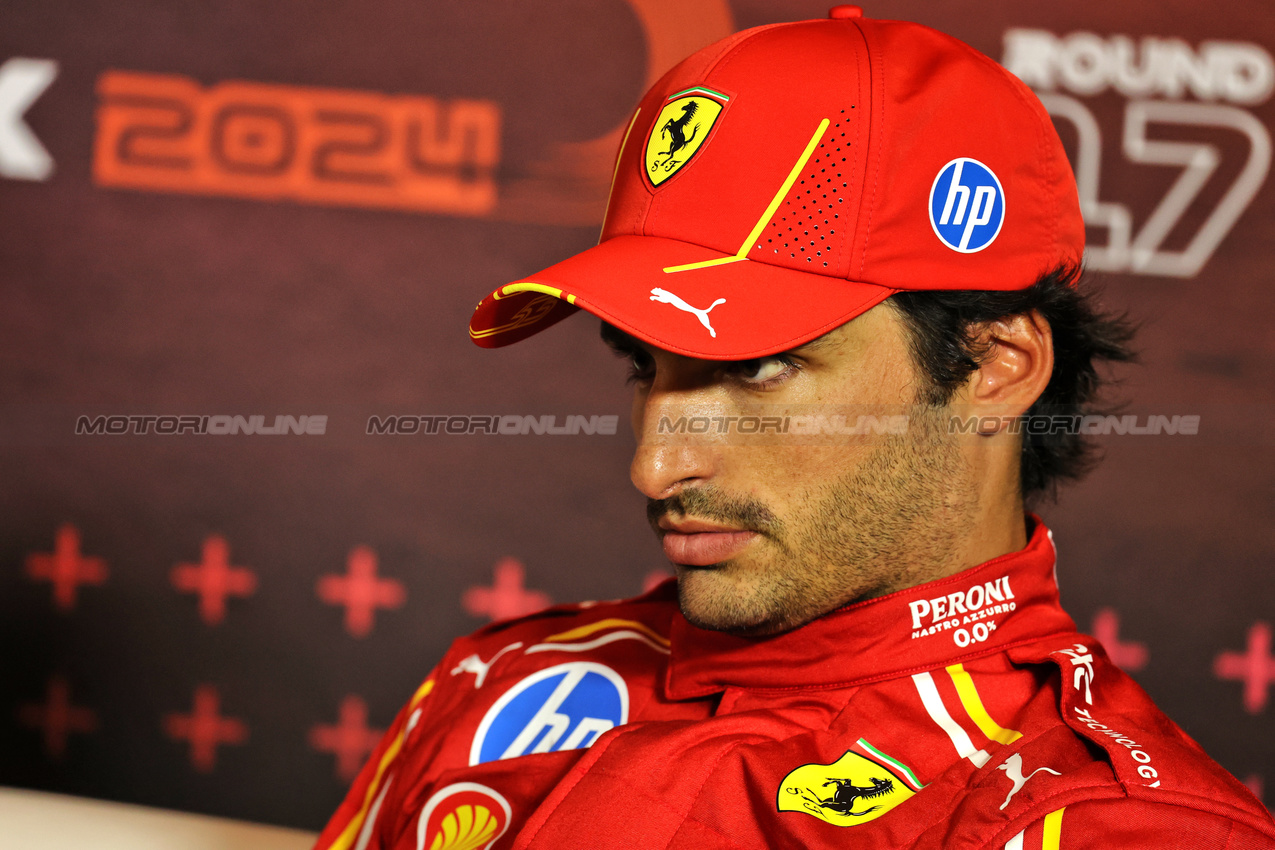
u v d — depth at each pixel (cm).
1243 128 493
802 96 193
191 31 517
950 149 190
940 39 203
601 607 275
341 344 530
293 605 541
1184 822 163
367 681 543
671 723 200
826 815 173
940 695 194
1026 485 244
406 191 521
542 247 522
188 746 550
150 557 541
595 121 515
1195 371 502
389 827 249
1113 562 512
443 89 516
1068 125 498
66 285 529
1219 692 513
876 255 188
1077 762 174
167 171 523
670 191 200
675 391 194
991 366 203
